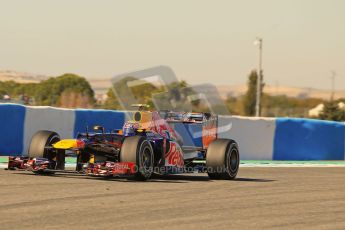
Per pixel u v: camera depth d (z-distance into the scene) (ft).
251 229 80.53
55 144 127.65
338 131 242.37
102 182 121.80
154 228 78.74
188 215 89.25
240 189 122.62
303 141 234.58
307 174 169.99
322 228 83.20
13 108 180.65
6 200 95.14
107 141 127.65
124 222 81.87
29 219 81.15
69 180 122.52
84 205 93.66
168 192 112.27
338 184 141.79
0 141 179.01
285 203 105.50
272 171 176.86
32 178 123.44
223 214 91.30
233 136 217.77
